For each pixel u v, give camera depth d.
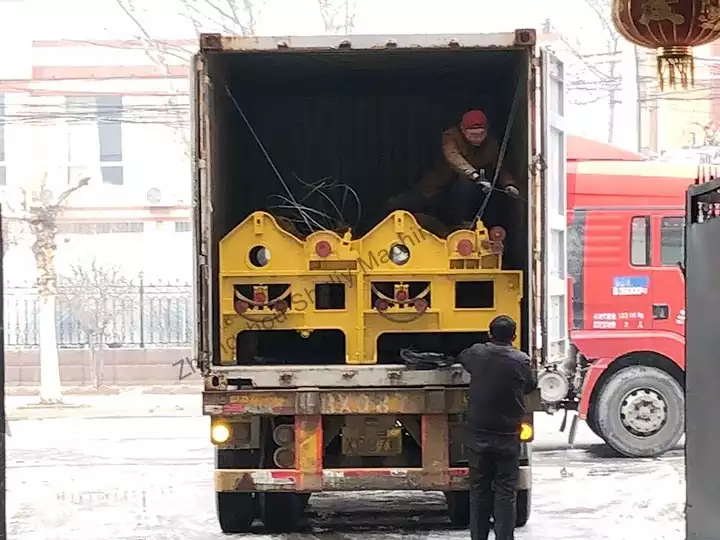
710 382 5.18
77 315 21.80
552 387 10.92
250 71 9.02
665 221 12.32
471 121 8.67
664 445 12.22
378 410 7.70
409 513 9.63
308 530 8.85
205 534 8.77
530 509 9.01
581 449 13.27
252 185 10.15
